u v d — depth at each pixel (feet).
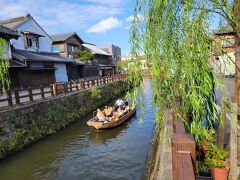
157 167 16.42
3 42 12.64
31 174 26.89
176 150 7.33
